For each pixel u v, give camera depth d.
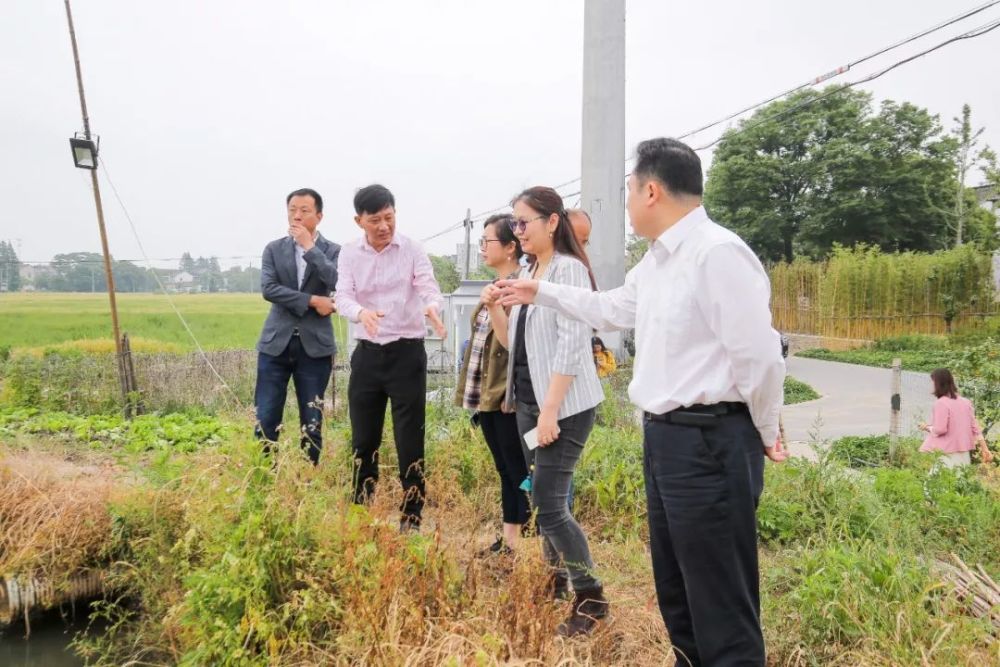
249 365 12.82
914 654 2.82
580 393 3.20
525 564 3.05
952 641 2.86
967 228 34.72
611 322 2.88
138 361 11.14
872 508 4.43
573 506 4.91
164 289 11.41
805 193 36.81
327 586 3.12
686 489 2.35
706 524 2.34
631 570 4.00
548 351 3.30
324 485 3.99
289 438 4.04
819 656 3.07
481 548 4.14
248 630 2.84
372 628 2.70
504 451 3.91
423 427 4.54
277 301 5.06
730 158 37.69
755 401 2.30
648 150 2.44
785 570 3.78
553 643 2.82
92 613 4.02
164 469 4.21
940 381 7.67
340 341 13.36
